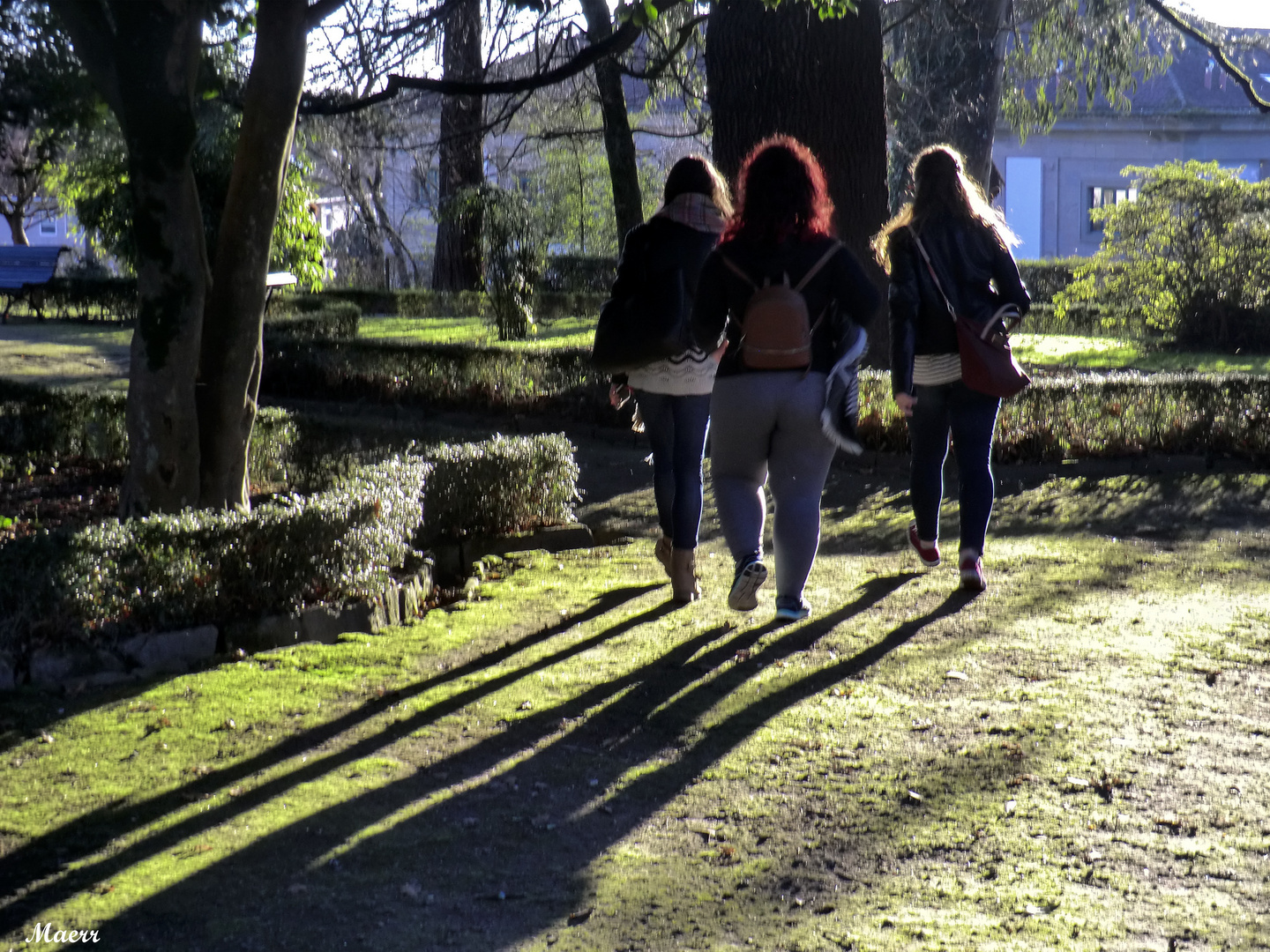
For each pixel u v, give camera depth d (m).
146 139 5.86
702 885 2.88
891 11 18.64
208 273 6.26
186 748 3.78
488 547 6.67
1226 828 3.09
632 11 8.05
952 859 2.97
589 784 3.47
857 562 6.13
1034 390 9.18
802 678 4.30
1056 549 6.23
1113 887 2.80
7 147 7.60
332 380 14.55
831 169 11.55
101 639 4.53
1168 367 16.20
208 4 5.92
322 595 5.20
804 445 4.57
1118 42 20.97
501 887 2.89
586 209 31.77
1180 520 7.01
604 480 9.23
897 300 5.31
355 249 36.78
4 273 27.08
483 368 13.19
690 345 5.02
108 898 2.85
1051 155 42.06
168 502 6.22
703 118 17.11
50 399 9.98
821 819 3.20
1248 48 21.81
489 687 4.32
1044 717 3.87
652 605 5.36
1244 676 4.22
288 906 2.81
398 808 3.33
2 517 6.72
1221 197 18.30
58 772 3.60
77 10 5.76
